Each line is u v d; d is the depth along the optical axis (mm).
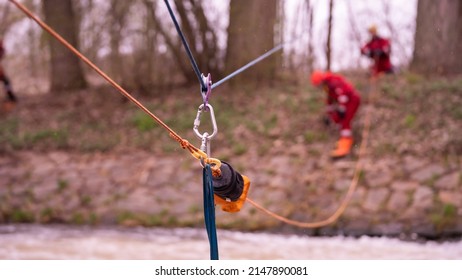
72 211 9695
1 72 14375
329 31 11312
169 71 14766
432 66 13875
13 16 16516
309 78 14227
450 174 9445
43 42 15875
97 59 15367
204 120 12320
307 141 11078
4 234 8672
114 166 10898
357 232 8664
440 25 13867
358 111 11906
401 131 10992
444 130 10727
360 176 9727
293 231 8891
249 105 12820
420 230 8500
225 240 8391
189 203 9688
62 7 15273
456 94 12047
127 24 14742
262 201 9539
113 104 13891
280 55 14398
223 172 2758
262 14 13844
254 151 10953
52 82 15773
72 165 11047
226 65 14094
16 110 14078
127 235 8664
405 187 9336
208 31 14164
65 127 12602
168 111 13031
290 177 10016
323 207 9227
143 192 10078
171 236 8656
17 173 10797
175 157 11062
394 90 12555
